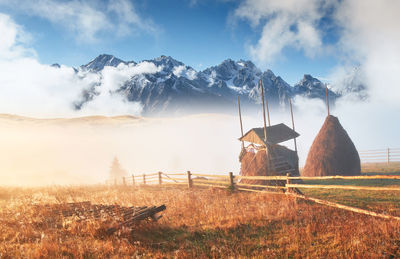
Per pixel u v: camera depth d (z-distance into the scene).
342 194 11.76
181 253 5.39
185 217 8.37
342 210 8.27
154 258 5.16
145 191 16.03
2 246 5.02
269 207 8.88
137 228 6.88
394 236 5.62
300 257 5.17
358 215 7.57
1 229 6.24
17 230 6.18
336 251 5.22
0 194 13.55
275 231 6.71
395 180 15.63
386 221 6.57
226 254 5.40
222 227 7.10
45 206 8.78
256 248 5.74
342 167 19.88
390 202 9.47
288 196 10.03
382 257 4.80
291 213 8.04
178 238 6.55
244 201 10.62
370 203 9.45
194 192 13.99
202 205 9.79
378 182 15.16
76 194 14.04
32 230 6.18
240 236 6.54
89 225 6.46
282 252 5.43
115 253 5.17
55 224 6.99
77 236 6.12
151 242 6.24
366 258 4.79
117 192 15.40
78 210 8.13
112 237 6.07
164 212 9.09
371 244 5.35
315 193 12.70
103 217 6.85
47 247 5.03
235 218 7.77
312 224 6.81
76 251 4.99
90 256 4.98
